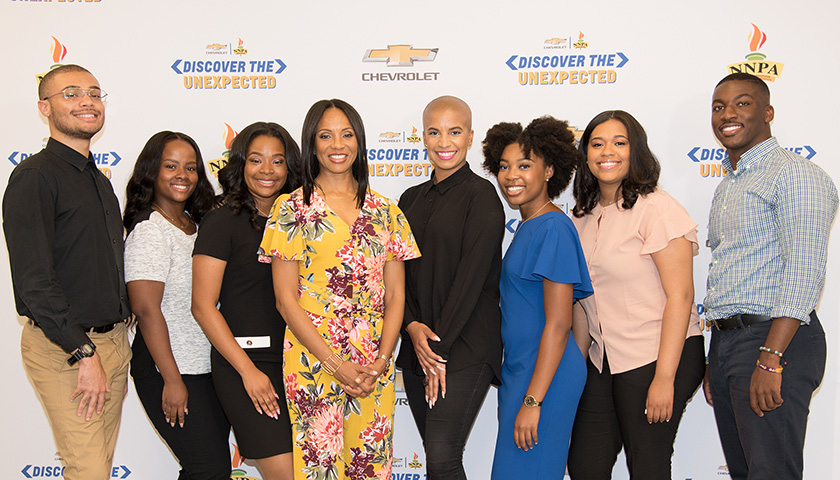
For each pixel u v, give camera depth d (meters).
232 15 2.60
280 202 1.82
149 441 2.71
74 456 1.86
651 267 1.90
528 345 1.95
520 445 1.90
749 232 1.90
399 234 1.95
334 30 2.59
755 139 1.97
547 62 2.55
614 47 2.53
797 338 1.83
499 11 2.55
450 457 1.94
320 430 1.80
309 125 1.83
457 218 2.00
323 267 1.79
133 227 2.03
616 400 1.97
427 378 1.97
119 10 2.61
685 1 2.50
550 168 1.97
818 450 2.58
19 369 2.70
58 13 2.61
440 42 2.58
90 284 1.88
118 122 2.63
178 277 2.00
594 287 2.01
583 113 2.56
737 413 1.93
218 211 1.91
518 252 1.94
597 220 2.07
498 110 2.58
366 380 1.79
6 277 2.67
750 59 2.49
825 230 1.78
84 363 1.77
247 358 1.83
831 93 2.48
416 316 2.06
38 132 2.65
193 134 2.64
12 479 2.72
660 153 2.56
